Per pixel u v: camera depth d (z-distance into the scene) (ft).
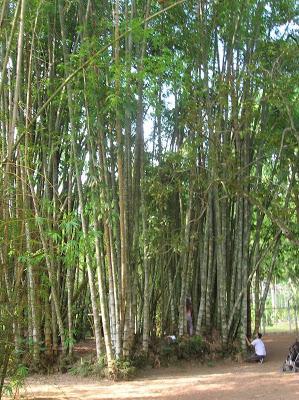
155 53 29.76
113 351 24.72
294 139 29.43
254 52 30.45
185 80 27.94
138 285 29.86
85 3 26.81
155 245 29.73
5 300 13.42
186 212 31.73
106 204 24.54
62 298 30.73
